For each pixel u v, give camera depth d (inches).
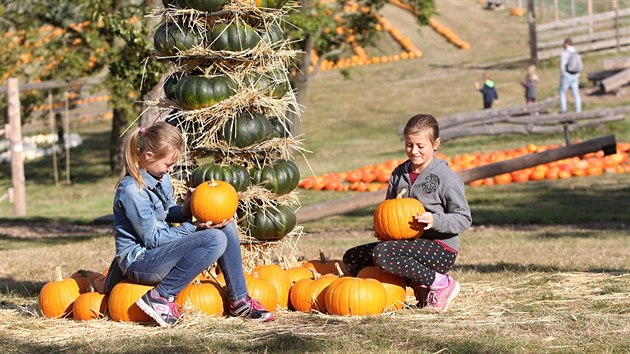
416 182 446.9
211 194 417.1
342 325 399.9
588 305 432.8
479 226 962.1
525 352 342.6
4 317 446.6
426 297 441.7
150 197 418.3
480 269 586.9
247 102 490.0
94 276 471.5
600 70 2123.5
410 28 3164.4
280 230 501.7
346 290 422.6
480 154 1386.6
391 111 2202.3
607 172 1268.5
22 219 1289.4
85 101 2564.0
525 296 462.9
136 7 897.5
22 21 1605.6
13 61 1641.2
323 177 1374.3
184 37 490.6
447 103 2190.0
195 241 408.2
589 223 947.3
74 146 2321.6
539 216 993.5
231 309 429.7
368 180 1348.4
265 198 496.7
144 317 417.7
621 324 388.2
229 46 489.4
